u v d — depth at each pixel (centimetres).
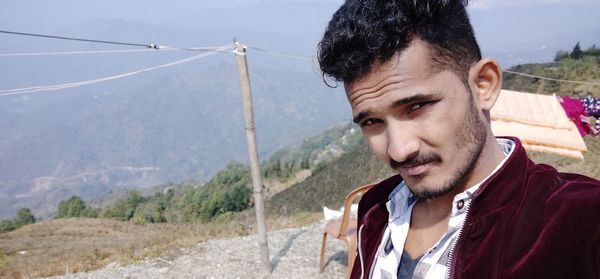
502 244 90
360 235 137
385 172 3969
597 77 3609
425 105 91
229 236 945
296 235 873
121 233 2675
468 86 94
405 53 89
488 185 95
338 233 595
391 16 88
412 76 90
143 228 2828
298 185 5772
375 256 127
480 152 98
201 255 803
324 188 4797
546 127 735
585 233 80
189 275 720
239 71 623
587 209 82
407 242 119
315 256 745
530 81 4100
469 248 94
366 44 90
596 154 1675
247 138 659
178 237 966
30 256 1842
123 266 805
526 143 722
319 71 102
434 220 112
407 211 122
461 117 92
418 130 93
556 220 84
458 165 94
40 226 3041
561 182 93
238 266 729
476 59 96
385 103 92
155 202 8956
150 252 854
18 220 8838
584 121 759
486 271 89
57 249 2066
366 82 93
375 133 102
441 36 89
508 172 95
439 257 104
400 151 93
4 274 952
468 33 94
